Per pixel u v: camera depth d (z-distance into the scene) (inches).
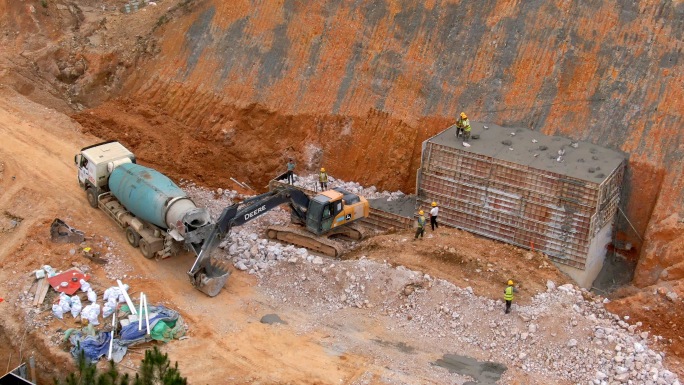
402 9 1253.1
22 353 815.1
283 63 1317.7
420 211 986.1
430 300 866.8
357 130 1216.8
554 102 1093.8
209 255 891.4
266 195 959.6
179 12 1454.2
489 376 772.0
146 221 952.3
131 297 882.8
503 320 833.5
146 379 618.8
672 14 1061.1
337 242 1010.7
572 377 768.9
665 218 957.2
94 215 1047.0
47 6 1600.6
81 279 892.0
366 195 1168.8
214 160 1248.8
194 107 1350.9
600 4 1109.1
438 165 1035.3
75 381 630.5
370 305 879.7
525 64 1131.3
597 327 813.9
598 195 914.7
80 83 1443.2
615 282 997.2
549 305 845.8
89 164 1018.1
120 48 1469.0
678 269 906.1
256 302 893.8
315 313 877.2
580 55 1098.1
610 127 1041.5
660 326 831.7
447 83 1174.3
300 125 1262.3
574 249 948.0
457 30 1199.6
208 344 816.9
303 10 1333.7
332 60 1279.5
